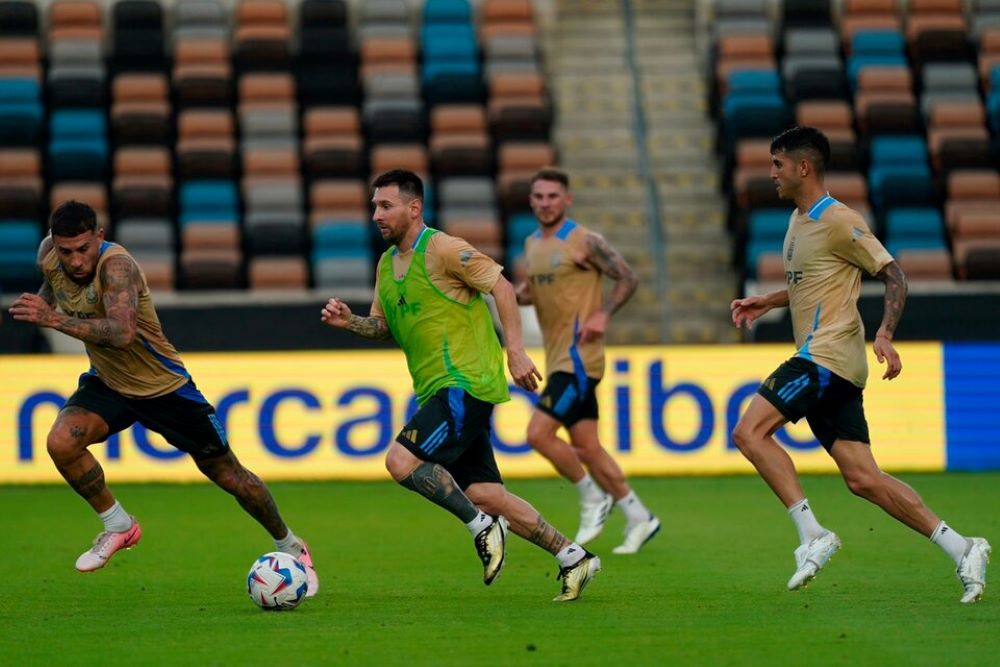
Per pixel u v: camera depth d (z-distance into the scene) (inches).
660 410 1971.0
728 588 1048.8
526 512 964.0
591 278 1315.2
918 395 2009.1
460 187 2613.2
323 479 1940.2
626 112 2871.6
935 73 2812.5
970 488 1809.8
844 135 2687.0
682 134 2837.1
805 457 1989.4
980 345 2017.7
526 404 1979.6
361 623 887.7
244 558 1254.3
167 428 976.9
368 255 2507.4
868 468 960.9
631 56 2810.0
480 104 2790.4
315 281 2458.2
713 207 2701.8
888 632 841.5
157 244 2496.3
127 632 864.9
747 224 2506.2
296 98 2805.1
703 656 772.0
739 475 1973.4
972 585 943.0
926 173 2655.0
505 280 934.4
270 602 940.6
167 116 2682.1
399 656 775.7
